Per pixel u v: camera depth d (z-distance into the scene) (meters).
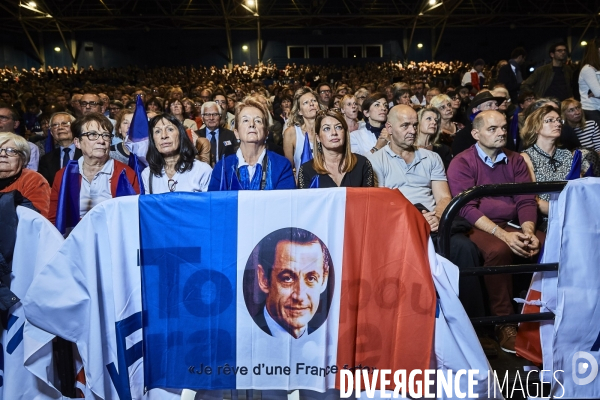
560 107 5.85
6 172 3.67
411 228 2.54
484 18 35.56
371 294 2.59
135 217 2.56
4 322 2.73
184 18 34.31
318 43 37.19
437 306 2.59
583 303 2.78
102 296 2.58
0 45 34.53
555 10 35.56
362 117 8.90
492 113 3.89
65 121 5.50
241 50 36.97
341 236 2.57
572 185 2.73
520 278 3.79
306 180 3.99
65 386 2.77
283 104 10.06
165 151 3.86
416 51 37.38
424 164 4.28
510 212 3.81
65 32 36.38
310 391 2.75
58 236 2.67
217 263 2.57
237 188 2.85
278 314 2.59
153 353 2.59
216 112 6.79
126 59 36.97
